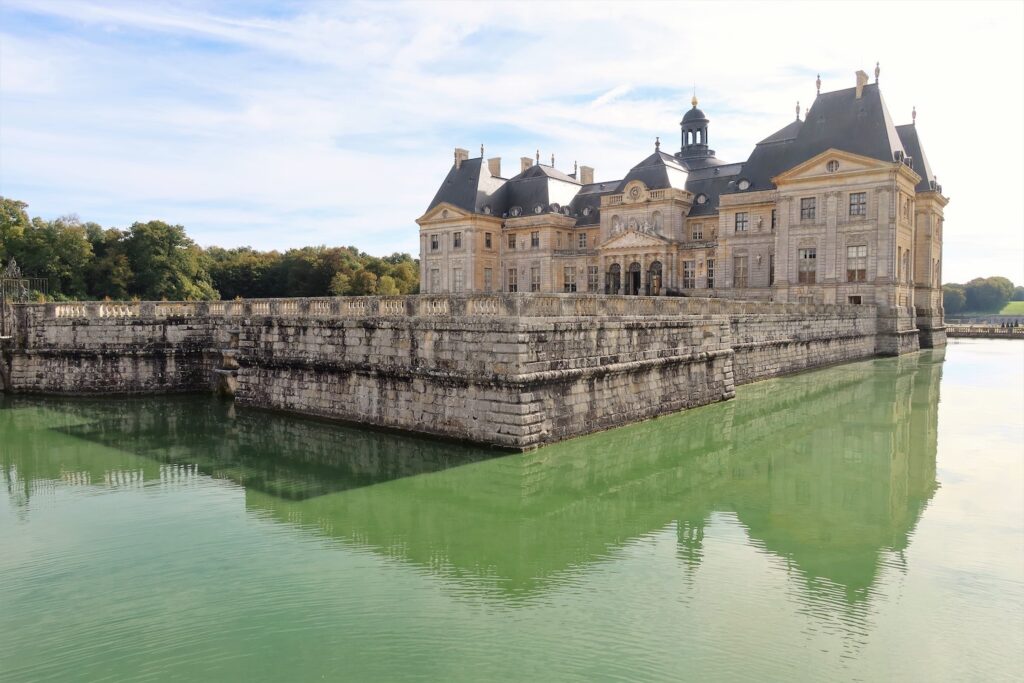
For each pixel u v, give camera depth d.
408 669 10.57
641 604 12.72
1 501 19.00
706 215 74.69
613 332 25.00
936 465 22.55
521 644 11.26
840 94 63.31
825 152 59.97
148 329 34.72
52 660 10.91
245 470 21.61
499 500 18.52
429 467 20.94
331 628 11.86
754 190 68.56
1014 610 12.46
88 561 14.84
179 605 12.77
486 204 86.38
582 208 88.06
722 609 12.49
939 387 39.31
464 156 91.69
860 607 12.60
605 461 22.08
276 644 11.34
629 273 77.38
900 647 11.17
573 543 15.79
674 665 10.62
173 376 35.06
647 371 27.03
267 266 108.25
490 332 21.73
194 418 29.23
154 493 19.56
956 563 14.62
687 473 21.44
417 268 124.88
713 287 72.44
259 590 13.38
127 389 34.56
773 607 12.57
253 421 28.30
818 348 48.16
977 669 10.53
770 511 18.05
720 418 29.12
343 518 17.39
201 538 16.14
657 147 78.50
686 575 14.02
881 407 32.88
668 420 27.77
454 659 10.82
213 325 35.22
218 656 10.96
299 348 28.64
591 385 24.05
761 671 10.45
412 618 12.20
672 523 17.14
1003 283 156.00
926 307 68.69
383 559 14.90
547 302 22.31
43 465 22.48
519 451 21.16
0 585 13.73
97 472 21.67
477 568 14.42
